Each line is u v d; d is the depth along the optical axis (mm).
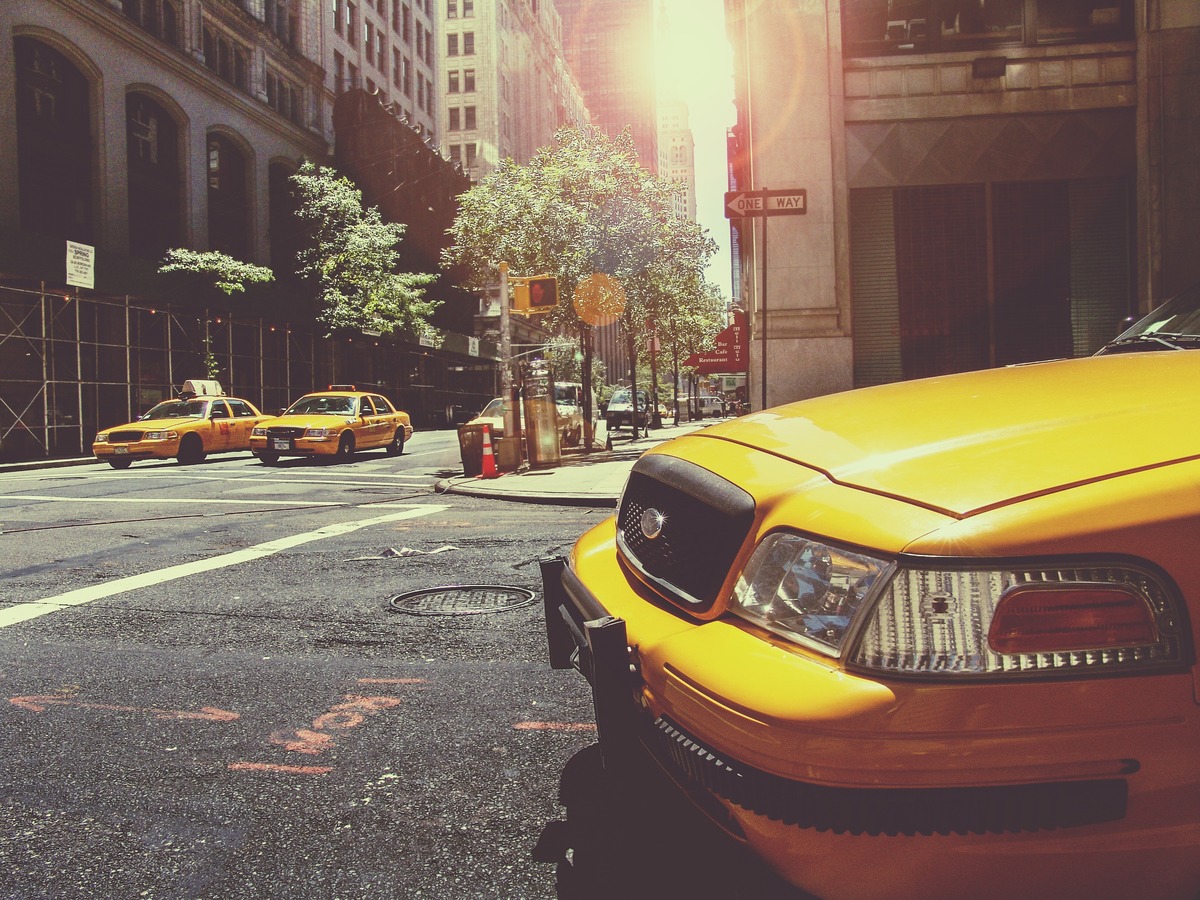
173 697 3771
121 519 9922
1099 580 1445
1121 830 1410
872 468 1802
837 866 1525
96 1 28875
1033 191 13227
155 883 2322
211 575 6457
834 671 1554
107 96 29844
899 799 1459
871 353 13469
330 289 37281
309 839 2541
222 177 37188
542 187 22469
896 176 13281
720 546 1938
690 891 2188
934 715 1447
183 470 18328
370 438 21734
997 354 13273
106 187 29781
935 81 13195
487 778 2914
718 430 2549
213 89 35312
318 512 10438
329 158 45219
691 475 2174
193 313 31141
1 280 24219
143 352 30781
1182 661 1415
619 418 43531
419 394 53406
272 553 7391
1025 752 1420
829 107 13219
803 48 13219
